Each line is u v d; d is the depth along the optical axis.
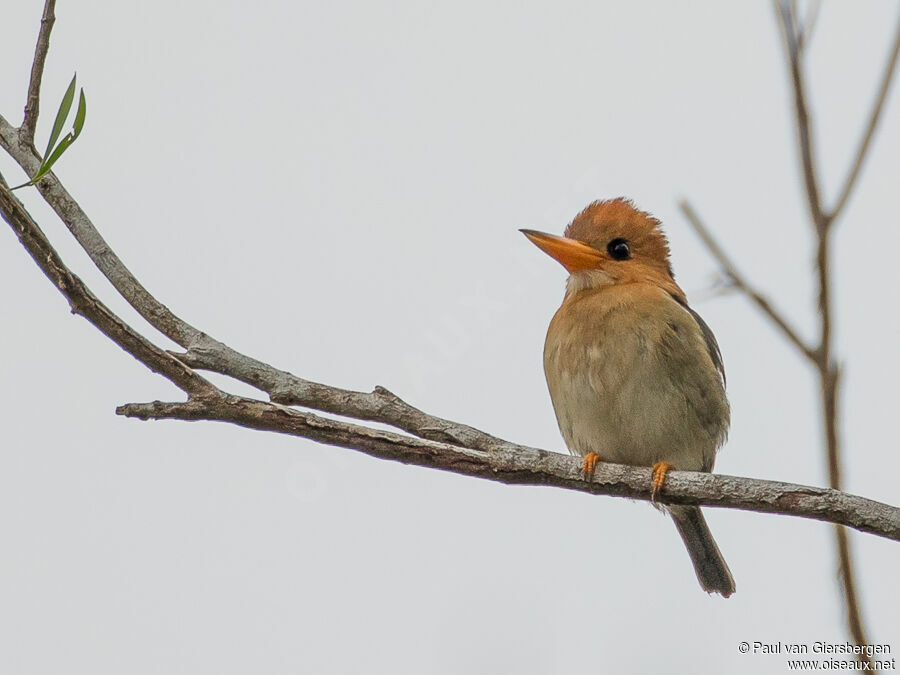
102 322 9.16
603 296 12.68
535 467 10.31
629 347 12.15
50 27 9.73
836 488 8.35
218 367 9.97
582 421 12.47
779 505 9.66
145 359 9.34
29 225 8.75
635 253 13.45
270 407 9.57
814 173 7.89
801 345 8.20
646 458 12.42
